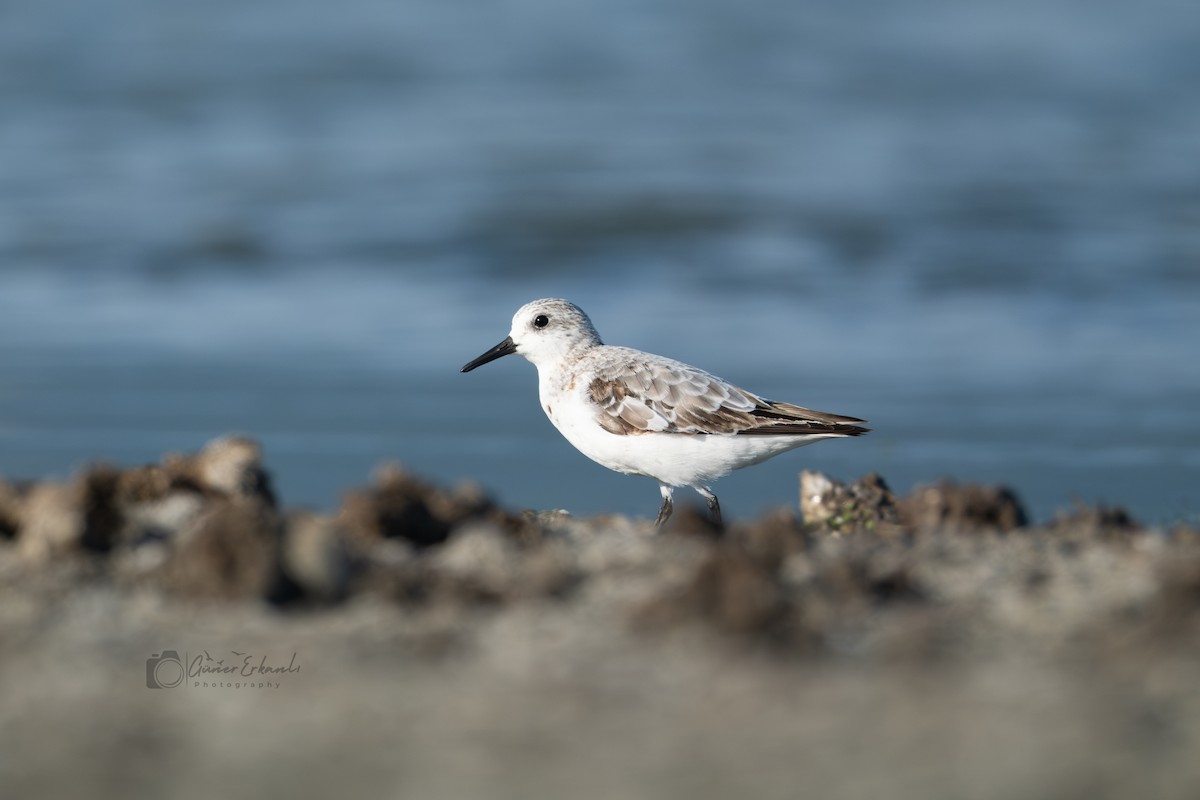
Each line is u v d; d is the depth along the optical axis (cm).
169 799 598
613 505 1370
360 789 605
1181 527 1041
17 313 2108
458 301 2177
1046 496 1362
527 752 632
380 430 1591
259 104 3428
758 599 741
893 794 592
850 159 2983
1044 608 774
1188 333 1962
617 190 2750
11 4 4334
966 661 712
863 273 2303
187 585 787
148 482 905
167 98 3456
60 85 3534
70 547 824
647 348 1911
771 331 2000
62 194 2719
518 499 1383
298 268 2356
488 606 788
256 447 941
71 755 634
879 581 802
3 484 891
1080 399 1677
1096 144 3081
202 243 2452
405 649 733
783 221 2578
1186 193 2691
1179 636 711
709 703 674
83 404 1672
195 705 677
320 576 781
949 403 1670
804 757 623
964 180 2812
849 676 700
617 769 618
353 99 3469
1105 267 2289
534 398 1720
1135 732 634
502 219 2575
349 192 2750
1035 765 611
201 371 1811
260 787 608
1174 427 1565
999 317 2059
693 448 1130
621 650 730
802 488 1110
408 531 905
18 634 745
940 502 1054
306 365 1847
